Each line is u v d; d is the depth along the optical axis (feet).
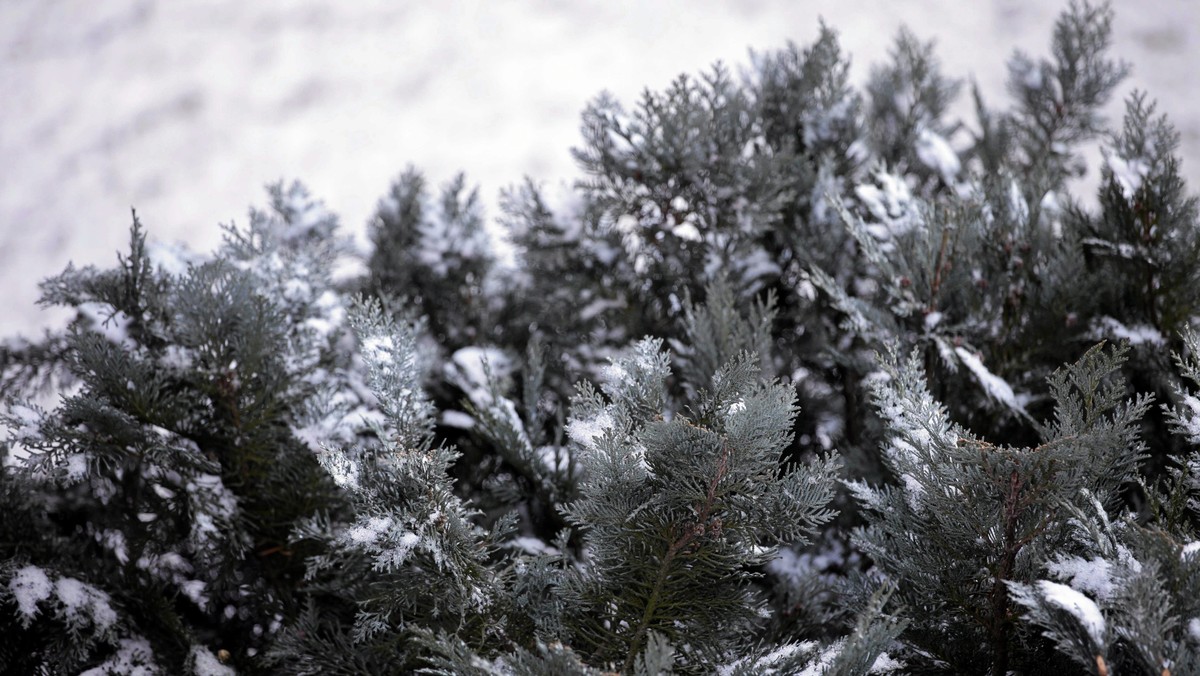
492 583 4.96
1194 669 4.63
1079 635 4.69
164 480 5.31
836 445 5.78
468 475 5.84
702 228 5.85
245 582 5.39
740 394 4.89
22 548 5.31
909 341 5.51
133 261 5.38
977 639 4.99
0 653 5.30
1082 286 5.50
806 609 5.37
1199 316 5.46
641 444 4.86
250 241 5.54
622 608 4.94
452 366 5.80
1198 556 4.71
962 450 4.82
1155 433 5.47
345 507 5.35
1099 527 4.85
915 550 4.98
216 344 5.24
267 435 5.29
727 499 4.84
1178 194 5.48
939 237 5.49
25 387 5.67
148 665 5.27
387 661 5.14
